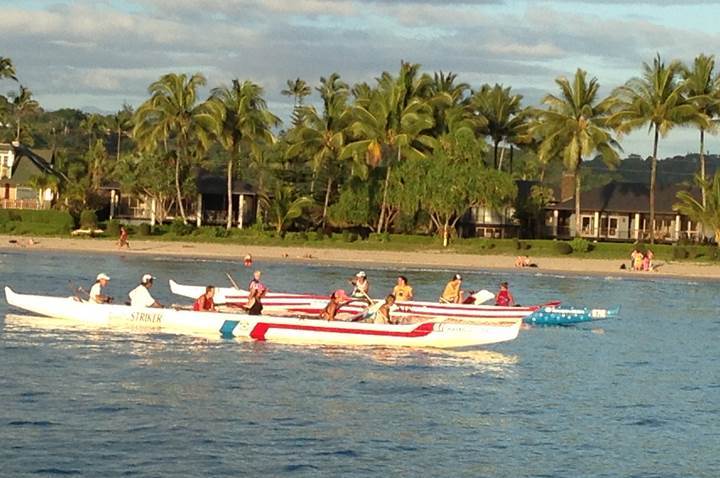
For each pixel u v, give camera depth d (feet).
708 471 77.00
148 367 105.50
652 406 97.76
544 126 350.64
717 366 123.34
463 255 305.53
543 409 94.43
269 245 318.24
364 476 72.33
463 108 369.91
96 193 385.09
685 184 402.72
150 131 357.82
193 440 78.64
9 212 338.75
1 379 96.37
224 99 359.25
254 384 99.30
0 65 447.83
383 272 253.44
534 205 384.27
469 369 112.68
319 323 124.06
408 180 334.65
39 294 170.19
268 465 73.61
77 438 77.71
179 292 171.53
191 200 393.09
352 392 97.81
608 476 74.84
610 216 390.83
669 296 217.15
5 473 69.31
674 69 334.03
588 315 156.87
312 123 362.94
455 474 73.61
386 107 343.26
